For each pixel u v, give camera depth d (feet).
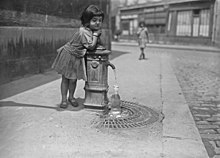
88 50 15.72
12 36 23.38
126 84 25.05
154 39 114.62
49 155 10.70
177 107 17.78
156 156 10.80
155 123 14.56
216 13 84.79
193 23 94.84
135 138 12.47
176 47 88.58
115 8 149.59
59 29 31.71
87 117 15.14
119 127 13.82
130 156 10.73
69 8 34.27
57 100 18.52
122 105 17.84
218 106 19.22
